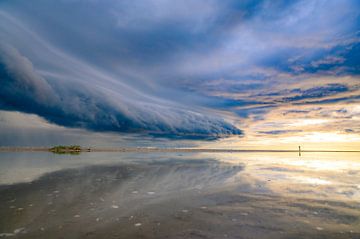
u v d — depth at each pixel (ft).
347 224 11.16
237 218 12.03
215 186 20.80
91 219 11.79
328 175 27.43
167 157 58.75
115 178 24.71
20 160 44.42
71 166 35.47
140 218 12.01
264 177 25.96
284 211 13.26
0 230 10.25
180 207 14.10
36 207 13.74
